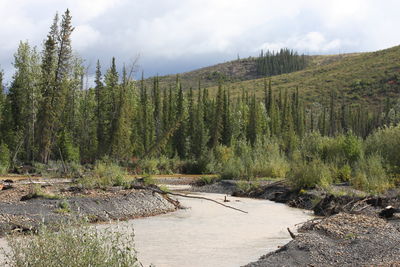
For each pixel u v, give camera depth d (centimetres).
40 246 645
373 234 1252
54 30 4938
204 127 6531
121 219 1681
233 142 5150
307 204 2178
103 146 5219
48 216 1484
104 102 5631
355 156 2961
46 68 4978
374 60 15588
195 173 4569
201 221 1700
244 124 7175
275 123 7875
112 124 5156
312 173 2511
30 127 5084
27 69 5247
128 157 5053
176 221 1692
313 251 1073
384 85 12675
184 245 1235
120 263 681
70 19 4959
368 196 1984
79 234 678
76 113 5756
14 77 5341
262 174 3450
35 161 4731
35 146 4984
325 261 998
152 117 6694
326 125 9706
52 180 2850
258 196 2673
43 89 4941
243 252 1159
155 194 2105
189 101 7162
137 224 1599
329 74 15762
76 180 2292
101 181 2227
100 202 1780
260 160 3591
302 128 8388
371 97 12338
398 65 13800
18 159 4672
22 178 3133
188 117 6538
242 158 3875
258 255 1126
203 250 1173
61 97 4994
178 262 1034
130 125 5747
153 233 1418
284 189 2600
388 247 1095
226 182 3138
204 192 2964
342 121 10019
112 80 5622
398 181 2347
